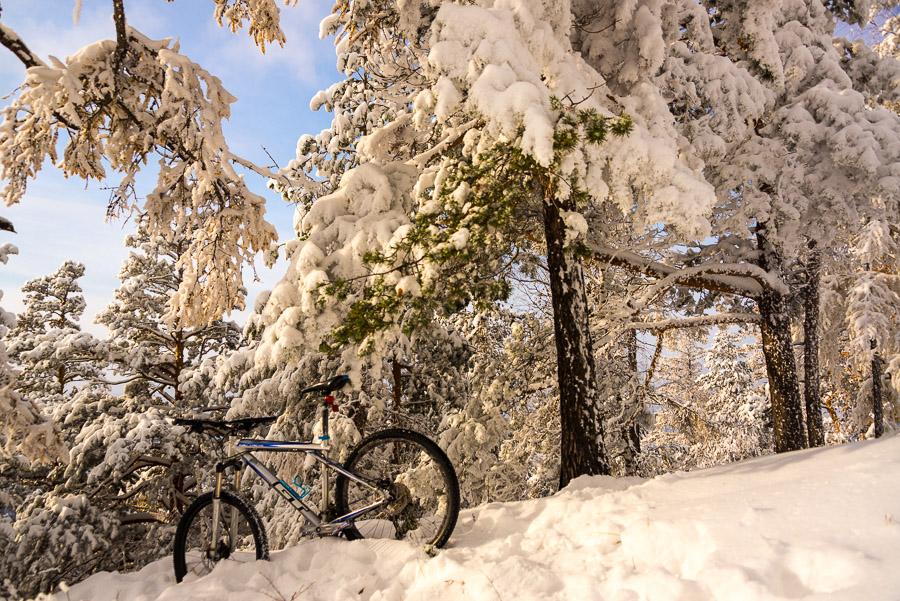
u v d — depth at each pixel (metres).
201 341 17.41
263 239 6.20
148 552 13.09
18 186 4.93
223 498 3.47
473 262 6.16
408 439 3.41
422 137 7.23
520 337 9.99
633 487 3.50
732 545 2.21
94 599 3.26
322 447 3.56
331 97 13.08
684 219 4.48
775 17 8.84
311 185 6.86
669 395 13.55
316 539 3.45
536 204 7.06
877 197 8.61
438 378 12.87
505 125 4.07
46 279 23.95
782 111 8.36
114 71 5.30
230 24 6.29
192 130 5.46
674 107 7.74
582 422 5.83
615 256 8.03
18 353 16.11
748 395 23.19
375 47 8.52
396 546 3.17
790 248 8.28
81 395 16.11
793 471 3.12
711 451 17.91
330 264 5.62
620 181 4.65
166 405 15.88
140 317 16.72
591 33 6.77
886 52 14.37
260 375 10.55
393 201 6.04
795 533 2.17
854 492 2.37
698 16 7.59
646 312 10.15
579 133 4.43
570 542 2.86
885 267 15.29
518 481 10.14
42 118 4.88
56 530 11.28
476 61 4.35
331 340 5.47
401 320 5.78
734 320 9.37
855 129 7.75
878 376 14.72
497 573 2.52
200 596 2.86
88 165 5.53
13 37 4.78
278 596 2.81
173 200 6.13
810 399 12.42
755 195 8.20
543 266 8.42
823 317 14.38
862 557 1.85
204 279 6.16
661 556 2.40
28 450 6.12
